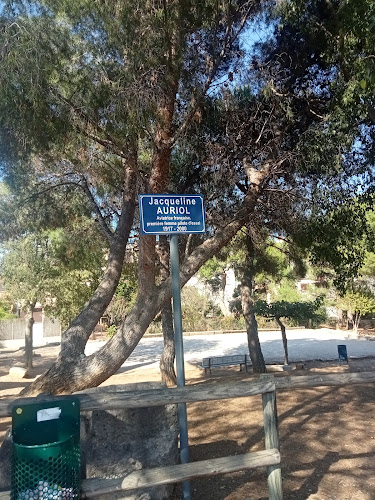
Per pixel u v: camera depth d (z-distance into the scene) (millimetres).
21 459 2779
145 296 6492
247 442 5836
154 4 6988
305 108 8961
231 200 10023
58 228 11945
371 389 8953
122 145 7270
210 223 9281
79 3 7207
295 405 7711
